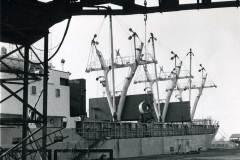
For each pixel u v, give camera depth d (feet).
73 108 140.46
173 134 185.57
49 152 87.10
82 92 140.97
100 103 175.83
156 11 45.44
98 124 139.54
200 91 243.40
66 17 45.78
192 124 211.82
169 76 211.20
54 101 127.44
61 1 44.21
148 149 162.61
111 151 84.79
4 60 93.25
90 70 163.12
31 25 45.39
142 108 158.61
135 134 156.46
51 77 127.34
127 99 165.58
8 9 43.57
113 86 158.92
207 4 43.96
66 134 122.62
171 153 179.42
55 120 128.98
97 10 45.91
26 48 48.62
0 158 42.73
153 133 168.86
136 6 45.44
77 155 119.24
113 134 143.84
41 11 44.55
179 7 44.60
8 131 105.19
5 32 47.67
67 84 136.05
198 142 207.72
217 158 150.41
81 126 132.46
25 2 43.32
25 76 47.06
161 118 204.33
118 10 46.11
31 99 118.11
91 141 131.03
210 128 225.56
